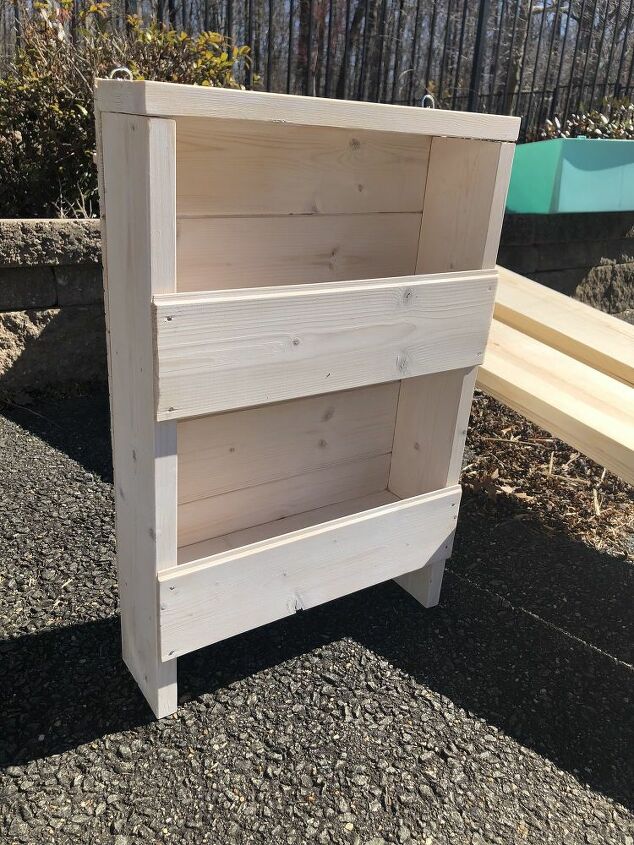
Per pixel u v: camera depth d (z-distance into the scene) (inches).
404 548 74.6
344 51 174.6
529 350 89.3
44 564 82.5
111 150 52.2
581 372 83.9
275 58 172.4
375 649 75.1
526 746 64.5
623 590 87.5
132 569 63.5
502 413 134.6
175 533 58.5
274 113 50.8
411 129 58.1
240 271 64.2
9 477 99.6
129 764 59.7
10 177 134.7
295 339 58.2
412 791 59.2
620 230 187.3
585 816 58.3
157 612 59.4
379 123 56.1
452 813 57.6
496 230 67.9
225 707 66.2
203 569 60.4
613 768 63.1
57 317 125.1
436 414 77.0
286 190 64.0
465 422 74.9
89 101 134.6
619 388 80.2
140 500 58.9
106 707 65.3
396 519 72.4
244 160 60.5
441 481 77.8
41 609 76.0
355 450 81.6
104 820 54.8
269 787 58.5
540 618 81.7
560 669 74.1
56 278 123.2
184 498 69.5
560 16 192.9
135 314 53.2
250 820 55.7
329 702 67.7
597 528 100.5
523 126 201.0
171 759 60.4
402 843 54.8
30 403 124.0
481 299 69.1
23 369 124.3
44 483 99.0
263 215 63.5
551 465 115.6
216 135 58.2
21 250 116.6
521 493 108.7
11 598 77.1
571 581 88.7
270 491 75.7
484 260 68.8
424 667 73.0
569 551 95.0
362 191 69.3
